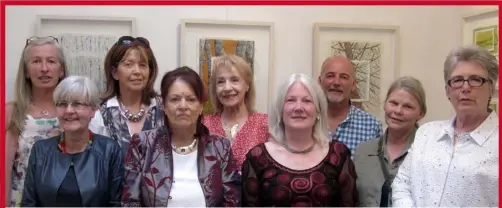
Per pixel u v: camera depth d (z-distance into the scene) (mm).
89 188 1831
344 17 2820
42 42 2205
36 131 2197
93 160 1879
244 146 2139
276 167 1791
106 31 2615
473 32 2740
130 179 1810
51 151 1900
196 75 1849
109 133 2150
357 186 2033
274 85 2754
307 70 2793
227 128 2229
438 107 2910
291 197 1742
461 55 1637
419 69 2883
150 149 1833
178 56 2688
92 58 2592
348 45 2781
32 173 1880
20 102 2209
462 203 1615
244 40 2697
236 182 1869
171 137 1870
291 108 1824
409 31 2871
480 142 1622
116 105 2199
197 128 1889
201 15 2697
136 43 2221
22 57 2215
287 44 2770
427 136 1794
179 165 1836
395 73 2816
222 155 1870
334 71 2420
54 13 2584
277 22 2762
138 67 2191
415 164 1780
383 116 2812
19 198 2180
